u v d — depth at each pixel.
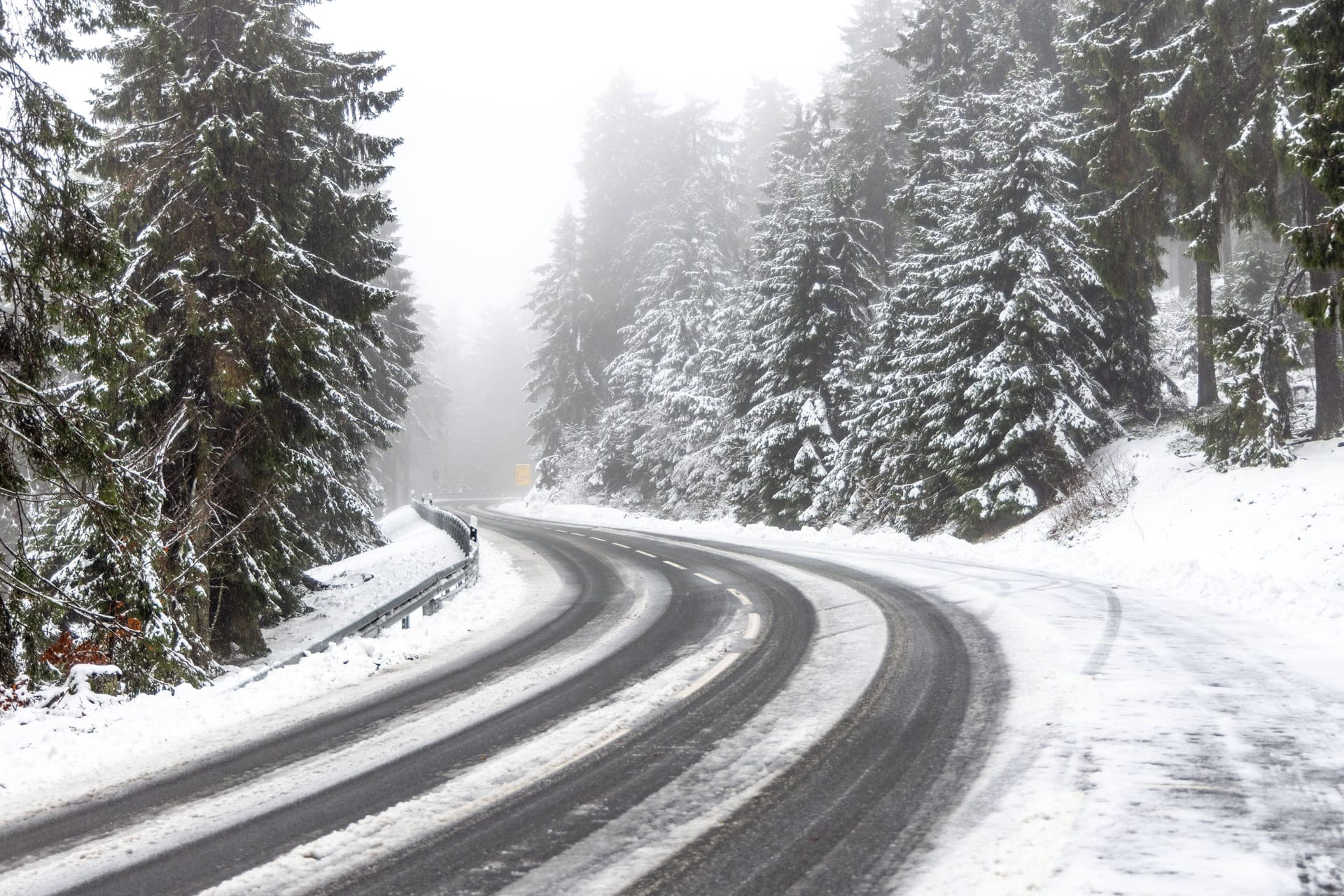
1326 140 12.77
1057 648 8.69
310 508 20.59
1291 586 10.85
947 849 4.31
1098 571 15.04
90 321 10.12
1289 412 19.02
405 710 8.00
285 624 20.22
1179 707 6.43
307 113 17.89
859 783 5.34
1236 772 5.05
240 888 4.38
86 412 10.60
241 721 8.10
